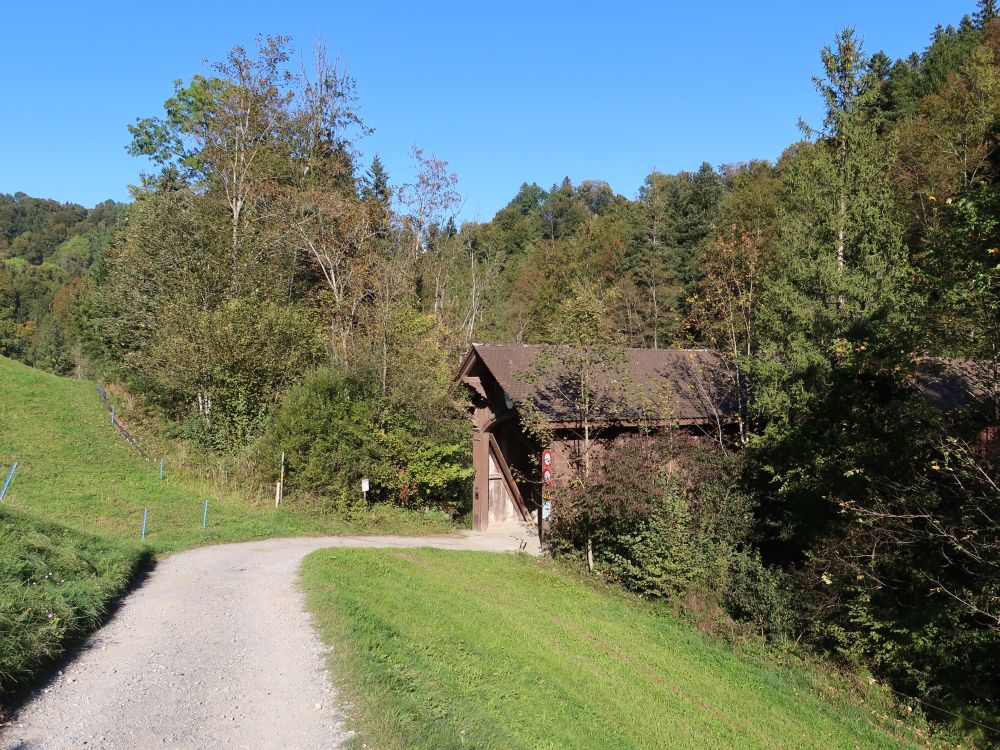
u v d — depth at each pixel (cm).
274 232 3409
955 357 1291
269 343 2861
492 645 1083
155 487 2284
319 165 3816
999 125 1859
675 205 5422
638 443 1747
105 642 930
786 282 1652
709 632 1457
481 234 8312
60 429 2688
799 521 1611
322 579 1316
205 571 1434
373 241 3662
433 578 1508
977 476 1142
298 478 2373
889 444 1416
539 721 815
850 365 1438
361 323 3209
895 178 2389
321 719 700
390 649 933
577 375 1823
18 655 746
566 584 1666
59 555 1146
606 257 5509
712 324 2253
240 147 3403
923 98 3319
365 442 2452
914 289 1394
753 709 1066
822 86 1661
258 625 1028
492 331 4688
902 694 1195
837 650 1342
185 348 2819
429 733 680
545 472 1864
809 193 1633
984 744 1019
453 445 2602
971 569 1196
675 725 937
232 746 638
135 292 3303
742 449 1820
